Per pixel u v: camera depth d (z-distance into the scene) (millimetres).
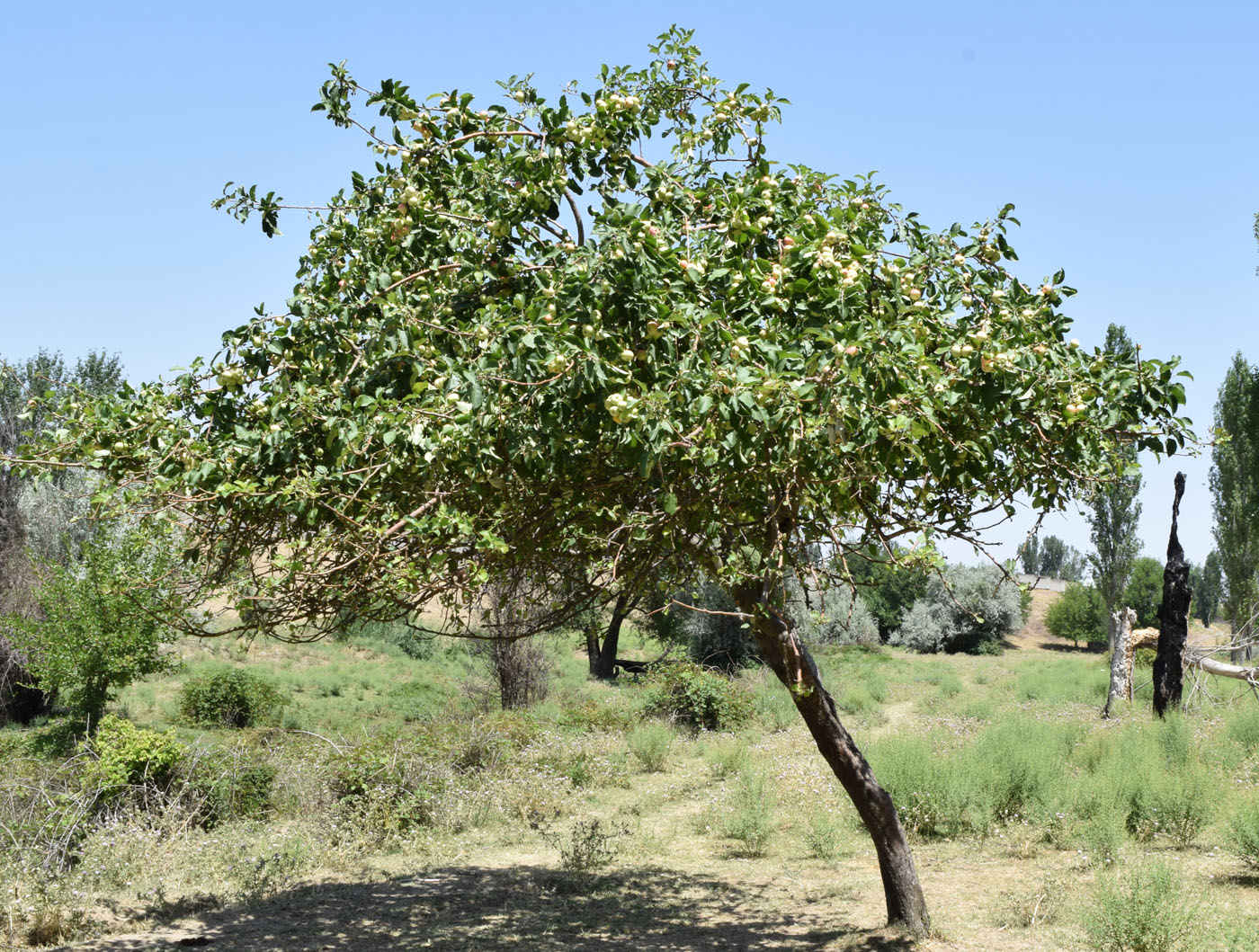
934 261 4641
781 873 8805
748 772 11953
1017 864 8422
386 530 3805
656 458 3559
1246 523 29688
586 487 4516
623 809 12164
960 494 5410
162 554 4965
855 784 6477
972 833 9812
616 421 3527
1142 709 18328
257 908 7957
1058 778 10172
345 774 11617
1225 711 15523
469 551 4426
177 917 7746
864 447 3838
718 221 4879
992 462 4445
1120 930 5621
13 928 7145
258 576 4145
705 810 11320
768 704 20016
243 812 11391
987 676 31047
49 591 17406
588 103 4887
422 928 7234
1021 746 11008
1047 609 62062
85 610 16703
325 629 4816
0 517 20391
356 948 6734
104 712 19438
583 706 20156
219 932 7203
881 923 6824
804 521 4777
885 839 6461
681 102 5688
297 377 4359
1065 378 4223
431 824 11156
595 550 4988
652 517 4422
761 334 3883
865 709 21422
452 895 8289
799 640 6250
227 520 4293
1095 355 4637
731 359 3596
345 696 26812
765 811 10328
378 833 10680
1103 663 32250
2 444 20109
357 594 4391
